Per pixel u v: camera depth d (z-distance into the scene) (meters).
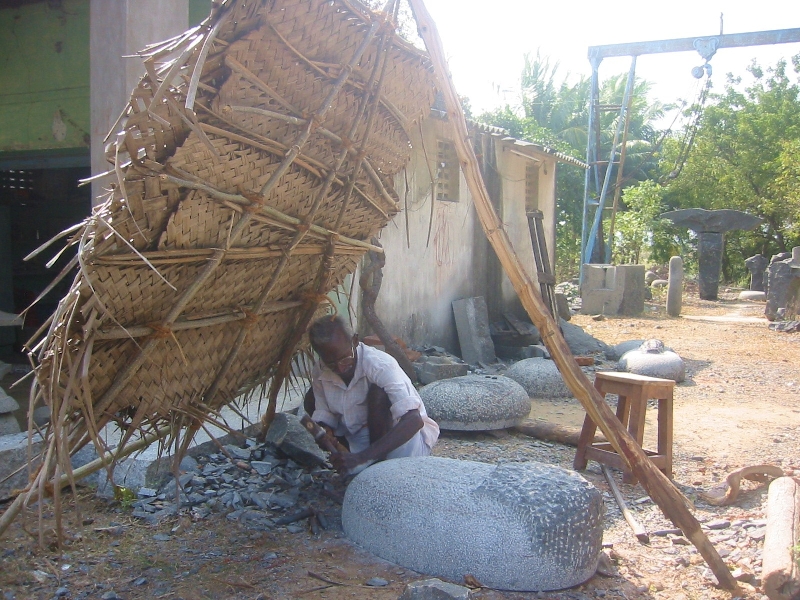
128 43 5.18
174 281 2.98
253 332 3.70
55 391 2.64
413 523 3.33
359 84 3.44
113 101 5.25
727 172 29.42
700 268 22.73
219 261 3.03
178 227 2.84
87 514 3.92
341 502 4.12
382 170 4.03
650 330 14.52
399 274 8.85
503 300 11.30
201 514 3.93
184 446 3.53
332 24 3.10
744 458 5.47
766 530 3.60
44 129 7.12
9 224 8.23
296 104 3.16
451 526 3.23
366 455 3.83
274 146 3.09
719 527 4.06
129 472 4.19
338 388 4.12
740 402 7.77
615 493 4.50
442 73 3.65
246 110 2.86
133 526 3.79
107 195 2.77
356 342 4.00
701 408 7.42
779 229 29.50
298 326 4.02
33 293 8.82
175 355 3.19
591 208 28.45
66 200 8.72
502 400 5.91
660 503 3.42
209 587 3.15
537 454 5.54
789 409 7.40
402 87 3.80
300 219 3.49
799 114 28.62
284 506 4.06
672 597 3.21
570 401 7.68
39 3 7.00
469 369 9.28
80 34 6.88
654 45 18.47
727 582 3.28
